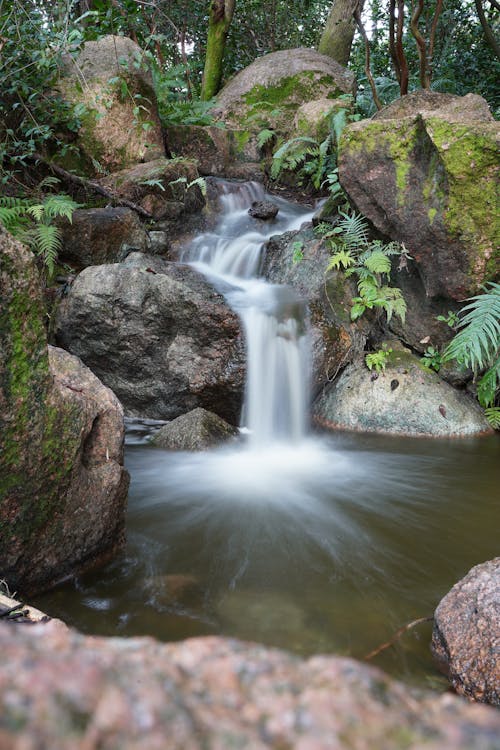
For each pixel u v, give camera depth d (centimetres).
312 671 41
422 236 558
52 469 253
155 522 366
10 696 32
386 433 556
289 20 1510
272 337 559
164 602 269
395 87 1064
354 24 1193
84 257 644
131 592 277
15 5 666
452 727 36
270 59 1111
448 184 525
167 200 760
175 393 569
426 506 398
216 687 38
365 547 337
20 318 228
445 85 1029
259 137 961
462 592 229
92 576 289
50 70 716
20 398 233
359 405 571
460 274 545
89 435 291
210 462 483
